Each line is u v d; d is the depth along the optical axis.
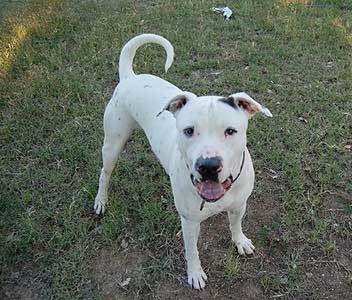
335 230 0.91
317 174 1.03
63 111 1.28
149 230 0.93
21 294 0.86
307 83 1.33
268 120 1.18
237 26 1.63
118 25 1.68
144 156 1.10
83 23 1.74
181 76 1.39
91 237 0.94
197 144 0.63
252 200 0.99
